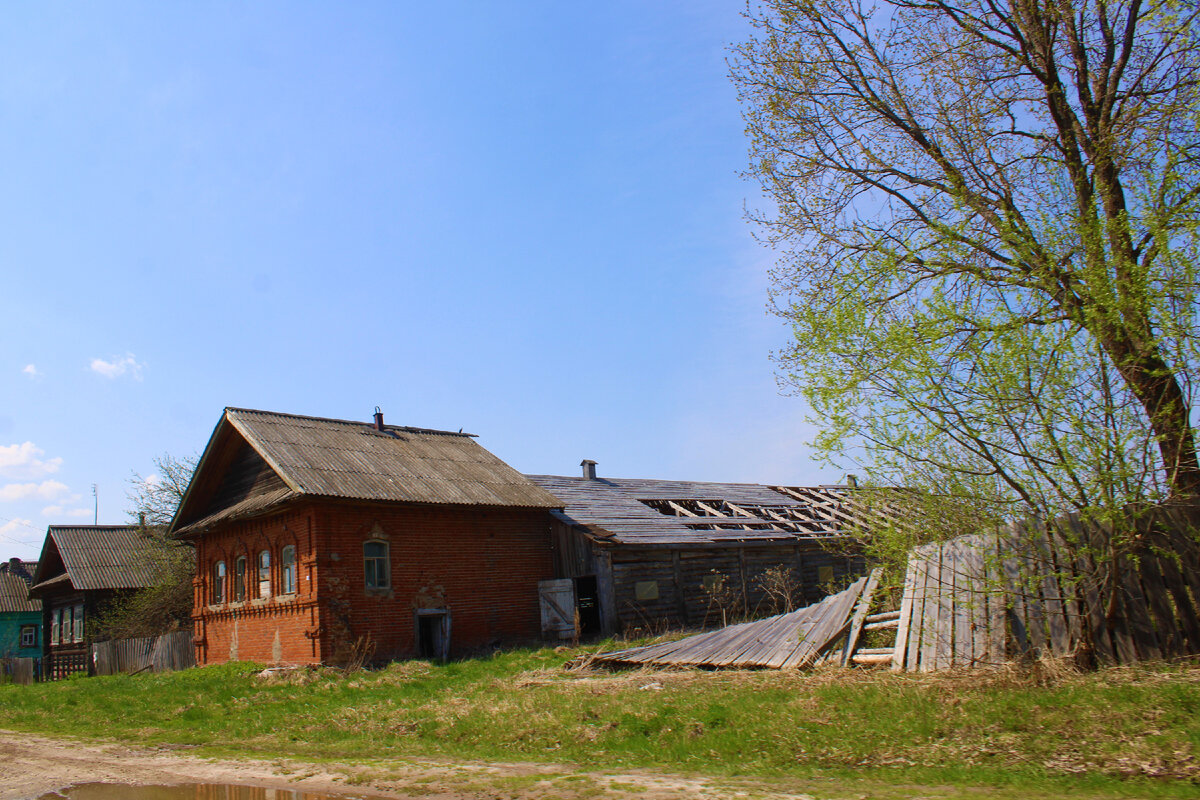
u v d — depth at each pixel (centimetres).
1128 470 789
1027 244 902
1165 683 793
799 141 1551
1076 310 826
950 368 870
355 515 2083
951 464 881
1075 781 643
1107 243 845
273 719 1352
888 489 926
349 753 1026
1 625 4656
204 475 2506
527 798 716
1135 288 802
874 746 796
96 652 2883
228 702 1585
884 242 1336
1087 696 801
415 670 1811
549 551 2522
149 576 3572
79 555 3562
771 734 872
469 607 2267
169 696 1697
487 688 1433
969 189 1295
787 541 2916
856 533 981
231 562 2405
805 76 1513
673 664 1405
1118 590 884
